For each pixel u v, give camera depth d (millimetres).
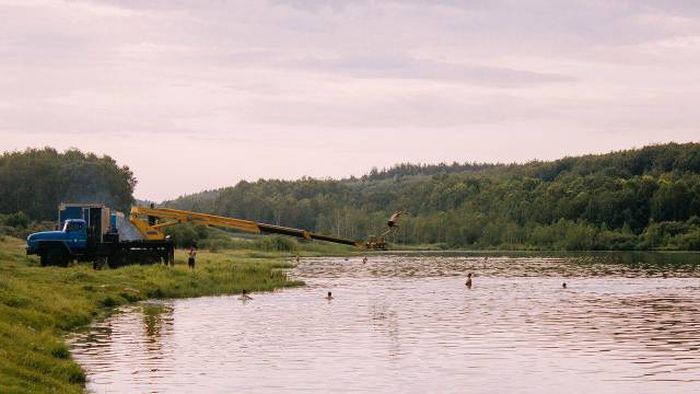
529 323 50844
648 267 117812
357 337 44625
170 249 76875
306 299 65438
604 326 49438
